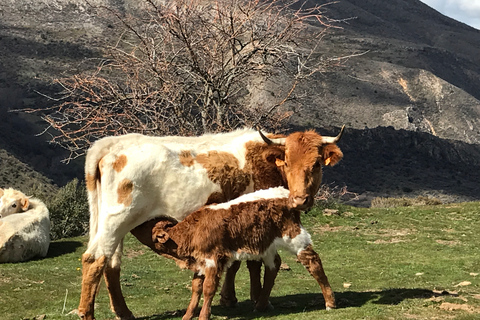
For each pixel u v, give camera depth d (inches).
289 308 337.1
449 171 5231.3
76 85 666.2
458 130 6835.6
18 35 5029.5
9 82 3831.2
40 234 586.9
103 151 310.3
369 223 770.2
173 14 681.6
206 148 325.1
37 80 3892.7
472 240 668.1
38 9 5816.9
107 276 320.8
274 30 703.7
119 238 308.2
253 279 344.2
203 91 711.1
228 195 323.6
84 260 301.9
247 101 757.9
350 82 6756.9
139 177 304.5
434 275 469.7
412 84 7696.9
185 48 691.4
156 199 311.4
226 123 705.0
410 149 5433.1
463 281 418.9
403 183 4483.3
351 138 5093.5
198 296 302.2
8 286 433.4
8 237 554.6
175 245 304.0
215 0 691.4
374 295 350.9
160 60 695.7
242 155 328.2
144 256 613.0
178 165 311.6
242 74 715.4
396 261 555.2
